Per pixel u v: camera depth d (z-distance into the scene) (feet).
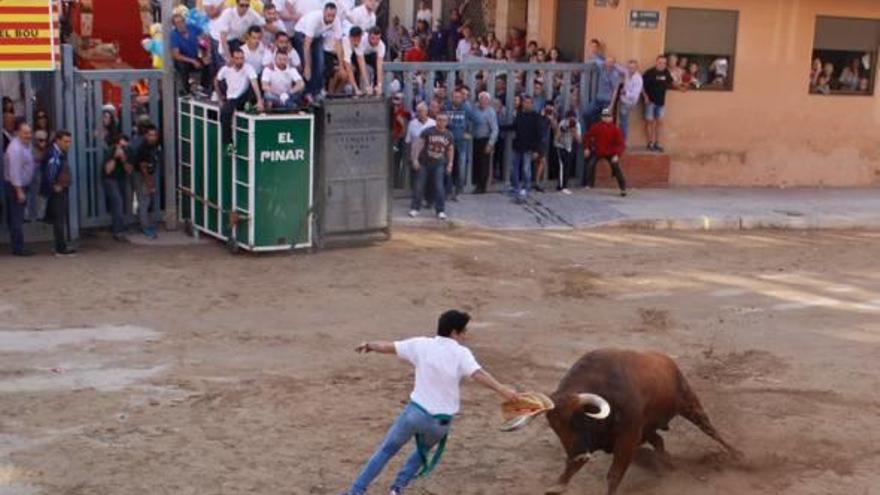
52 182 65.87
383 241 72.33
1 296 57.16
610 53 89.45
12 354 47.80
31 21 65.31
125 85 71.20
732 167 93.30
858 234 80.12
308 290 60.49
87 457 36.96
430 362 32.27
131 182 71.77
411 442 38.81
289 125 67.21
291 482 35.58
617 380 33.27
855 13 93.35
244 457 37.42
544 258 69.10
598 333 53.72
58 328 51.96
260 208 67.36
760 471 37.52
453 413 32.50
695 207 83.35
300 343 50.90
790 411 43.16
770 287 63.67
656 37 89.56
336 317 55.52
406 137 81.00
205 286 60.59
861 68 95.25
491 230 76.28
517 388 45.11
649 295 61.21
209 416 41.06
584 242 73.87
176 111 72.84
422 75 82.48
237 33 67.77
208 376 45.68
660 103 89.71
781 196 89.92
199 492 34.63
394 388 44.83
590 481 36.50
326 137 68.64
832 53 94.27
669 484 36.42
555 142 85.87
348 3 72.54
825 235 79.30
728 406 43.65
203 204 71.36
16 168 65.26
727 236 77.71
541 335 53.21
